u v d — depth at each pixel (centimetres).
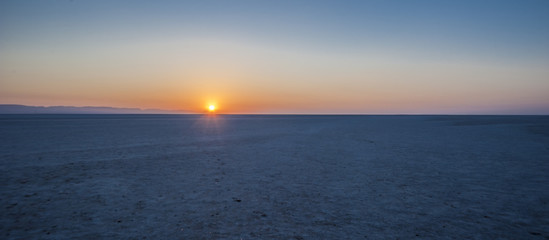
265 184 819
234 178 889
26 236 459
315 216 567
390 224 530
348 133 2784
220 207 614
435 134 2689
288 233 484
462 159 1280
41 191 713
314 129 3328
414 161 1223
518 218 564
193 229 495
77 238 456
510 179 899
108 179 849
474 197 705
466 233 492
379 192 745
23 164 1039
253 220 541
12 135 2056
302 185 812
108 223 518
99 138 1947
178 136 2225
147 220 535
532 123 5034
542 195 723
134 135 2233
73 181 818
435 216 573
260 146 1697
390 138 2286
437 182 857
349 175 947
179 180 853
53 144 1590
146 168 1019
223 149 1551
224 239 457
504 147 1709
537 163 1180
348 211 599
